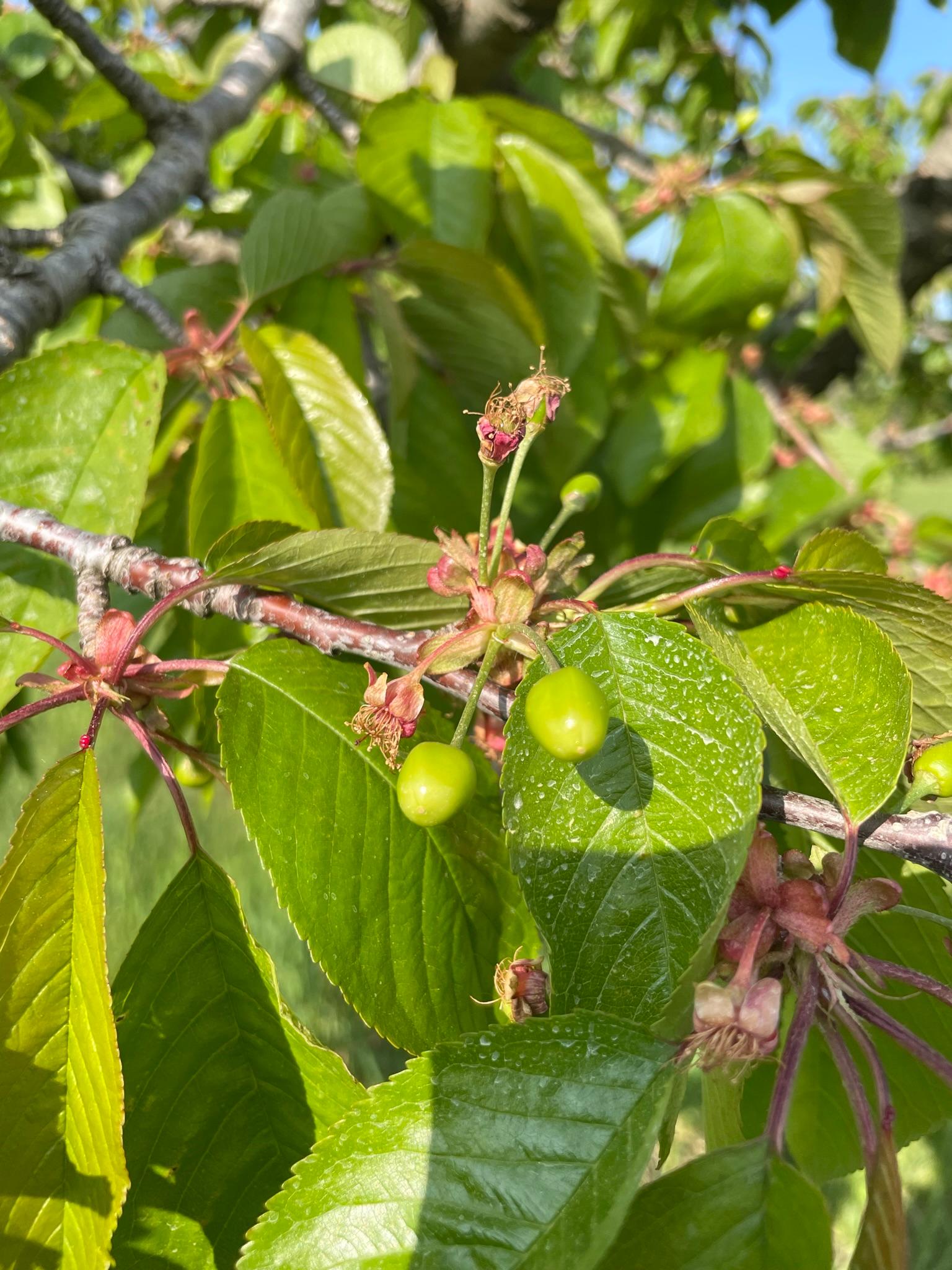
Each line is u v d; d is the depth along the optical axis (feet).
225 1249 0.54
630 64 2.49
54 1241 0.48
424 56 1.79
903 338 1.49
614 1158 0.42
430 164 1.05
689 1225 0.42
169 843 2.31
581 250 1.16
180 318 1.05
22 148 1.23
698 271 1.26
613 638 0.51
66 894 0.52
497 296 1.04
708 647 0.50
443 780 0.48
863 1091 0.45
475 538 0.60
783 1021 0.65
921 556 1.72
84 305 1.25
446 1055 0.45
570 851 0.47
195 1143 0.55
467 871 0.58
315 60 1.37
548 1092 0.44
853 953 0.47
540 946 0.58
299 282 1.01
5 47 1.61
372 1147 0.44
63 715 2.61
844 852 0.50
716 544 0.71
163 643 0.99
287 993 1.92
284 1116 0.55
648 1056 0.44
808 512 1.39
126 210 0.95
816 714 0.55
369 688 0.53
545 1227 0.41
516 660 0.56
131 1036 0.55
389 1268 0.41
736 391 1.36
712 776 0.47
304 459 0.83
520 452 0.54
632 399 1.30
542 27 1.42
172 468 1.10
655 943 0.46
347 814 0.55
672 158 1.63
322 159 1.32
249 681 0.57
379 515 0.84
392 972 0.54
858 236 1.36
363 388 1.01
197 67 1.88
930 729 0.65
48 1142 0.50
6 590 0.68
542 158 1.17
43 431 0.72
